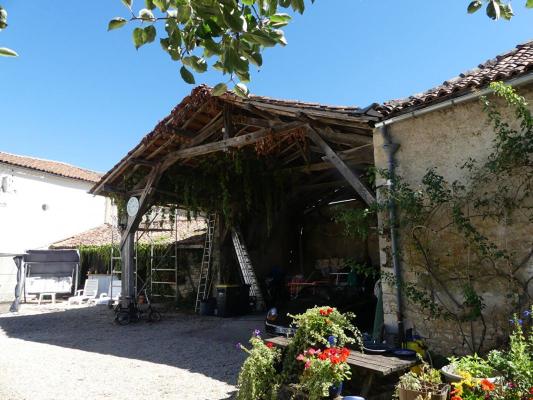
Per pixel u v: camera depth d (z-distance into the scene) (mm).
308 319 4582
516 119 4859
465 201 5195
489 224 5008
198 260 15242
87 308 15148
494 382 3277
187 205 12641
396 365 4043
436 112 5641
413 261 5645
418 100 5668
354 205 14234
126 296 11547
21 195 20859
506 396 2963
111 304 14875
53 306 16156
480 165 5113
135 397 5043
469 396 3092
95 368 6449
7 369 6422
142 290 15516
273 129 8141
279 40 2035
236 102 8445
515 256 4754
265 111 8484
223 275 13383
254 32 1860
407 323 5660
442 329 5316
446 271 5320
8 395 5117
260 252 14133
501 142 4812
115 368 6438
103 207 25172
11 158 20906
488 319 4918
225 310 12047
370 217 6422
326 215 15023
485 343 4895
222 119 9539
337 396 4059
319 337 4359
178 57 2088
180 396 5066
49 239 21844
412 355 4449
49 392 5246
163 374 6059
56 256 17969
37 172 21672
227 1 1757
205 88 8594
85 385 5547
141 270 16844
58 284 17344
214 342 8398
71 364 6730
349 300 7742
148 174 11695
